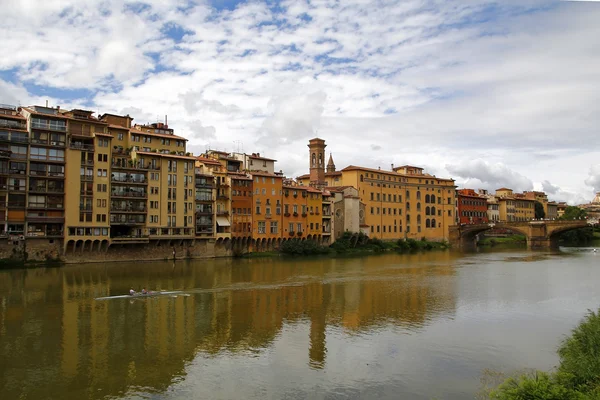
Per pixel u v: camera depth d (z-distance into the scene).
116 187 100.06
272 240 129.62
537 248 160.62
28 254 89.94
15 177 88.50
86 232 95.38
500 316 54.22
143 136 108.94
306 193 138.25
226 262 106.94
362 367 37.94
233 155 142.62
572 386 29.11
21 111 96.50
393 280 80.81
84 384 34.59
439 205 186.88
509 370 37.22
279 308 57.78
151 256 105.94
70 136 94.19
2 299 60.88
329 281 78.81
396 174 173.38
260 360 39.47
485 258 124.75
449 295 66.69
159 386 34.34
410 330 48.31
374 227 164.50
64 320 51.06
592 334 35.16
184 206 110.19
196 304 59.41
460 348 42.50
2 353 40.72
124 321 50.84
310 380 35.41
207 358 39.88
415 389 33.81
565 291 70.06
